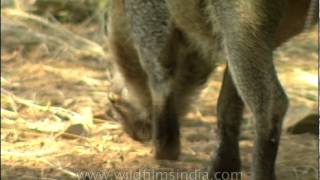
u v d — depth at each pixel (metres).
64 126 14.16
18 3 22.56
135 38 12.70
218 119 11.51
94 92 16.70
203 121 15.18
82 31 21.78
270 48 9.59
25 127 14.17
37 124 14.32
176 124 12.86
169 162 12.57
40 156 12.61
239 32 9.49
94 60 19.30
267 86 9.55
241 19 9.45
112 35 13.45
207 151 13.30
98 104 15.84
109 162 12.37
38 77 17.77
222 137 11.49
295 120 14.17
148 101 13.54
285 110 9.66
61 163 12.28
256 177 9.84
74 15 22.50
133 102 13.68
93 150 13.04
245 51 9.52
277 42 10.62
